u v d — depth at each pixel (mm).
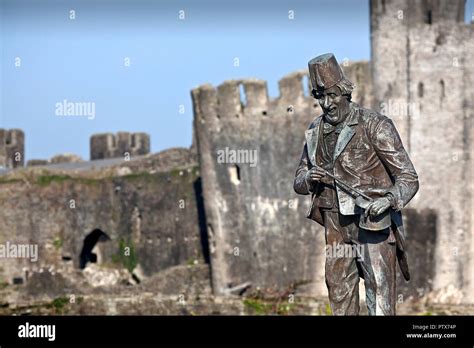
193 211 117188
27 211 118250
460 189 101812
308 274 105250
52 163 134375
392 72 101750
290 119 104938
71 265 117375
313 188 30547
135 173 119625
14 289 116125
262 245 106688
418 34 101375
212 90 107375
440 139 101688
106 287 114375
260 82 105750
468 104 101438
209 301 108375
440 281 101438
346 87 30312
